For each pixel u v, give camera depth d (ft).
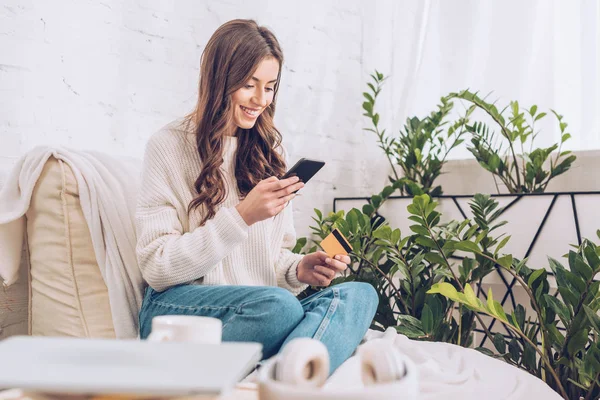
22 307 5.18
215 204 4.77
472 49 7.60
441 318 5.65
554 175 6.54
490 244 5.75
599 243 5.59
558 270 5.07
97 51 6.08
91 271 4.77
